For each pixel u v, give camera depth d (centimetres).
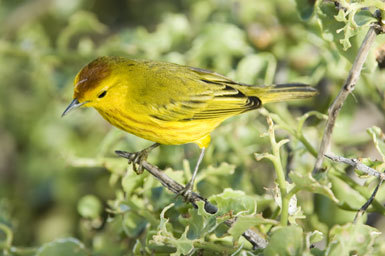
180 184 279
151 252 278
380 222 283
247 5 290
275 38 290
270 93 286
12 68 299
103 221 285
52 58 293
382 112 284
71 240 281
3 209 286
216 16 294
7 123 299
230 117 287
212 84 284
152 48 291
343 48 279
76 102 283
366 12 277
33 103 297
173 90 283
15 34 301
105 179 294
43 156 297
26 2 302
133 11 300
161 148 286
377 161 277
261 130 286
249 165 285
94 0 301
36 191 297
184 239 275
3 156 300
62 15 301
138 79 283
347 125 286
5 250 283
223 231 276
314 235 273
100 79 283
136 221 281
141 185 280
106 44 293
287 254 273
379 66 283
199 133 284
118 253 282
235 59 291
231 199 276
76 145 296
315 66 288
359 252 273
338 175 280
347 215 280
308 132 286
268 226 278
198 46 289
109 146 289
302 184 274
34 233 296
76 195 295
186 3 298
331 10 279
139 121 284
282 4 290
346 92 277
